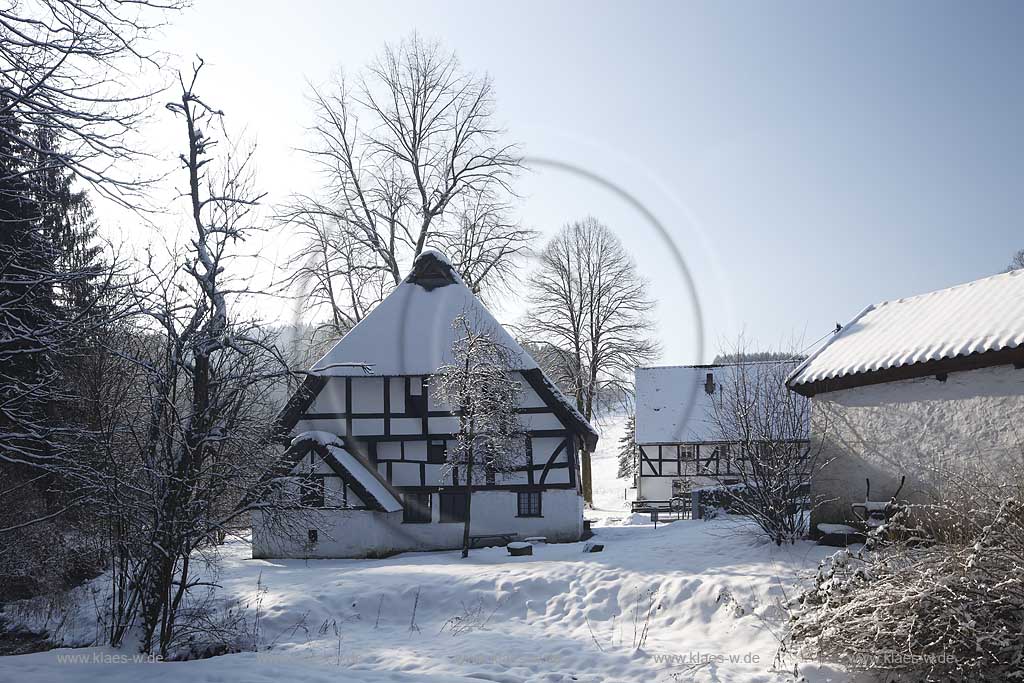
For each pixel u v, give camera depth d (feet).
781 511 38.40
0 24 21.30
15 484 35.32
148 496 26.76
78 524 34.96
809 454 40.16
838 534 36.96
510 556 45.37
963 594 21.58
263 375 27.78
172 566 27.55
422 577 39.06
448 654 28.19
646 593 34.04
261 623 33.63
